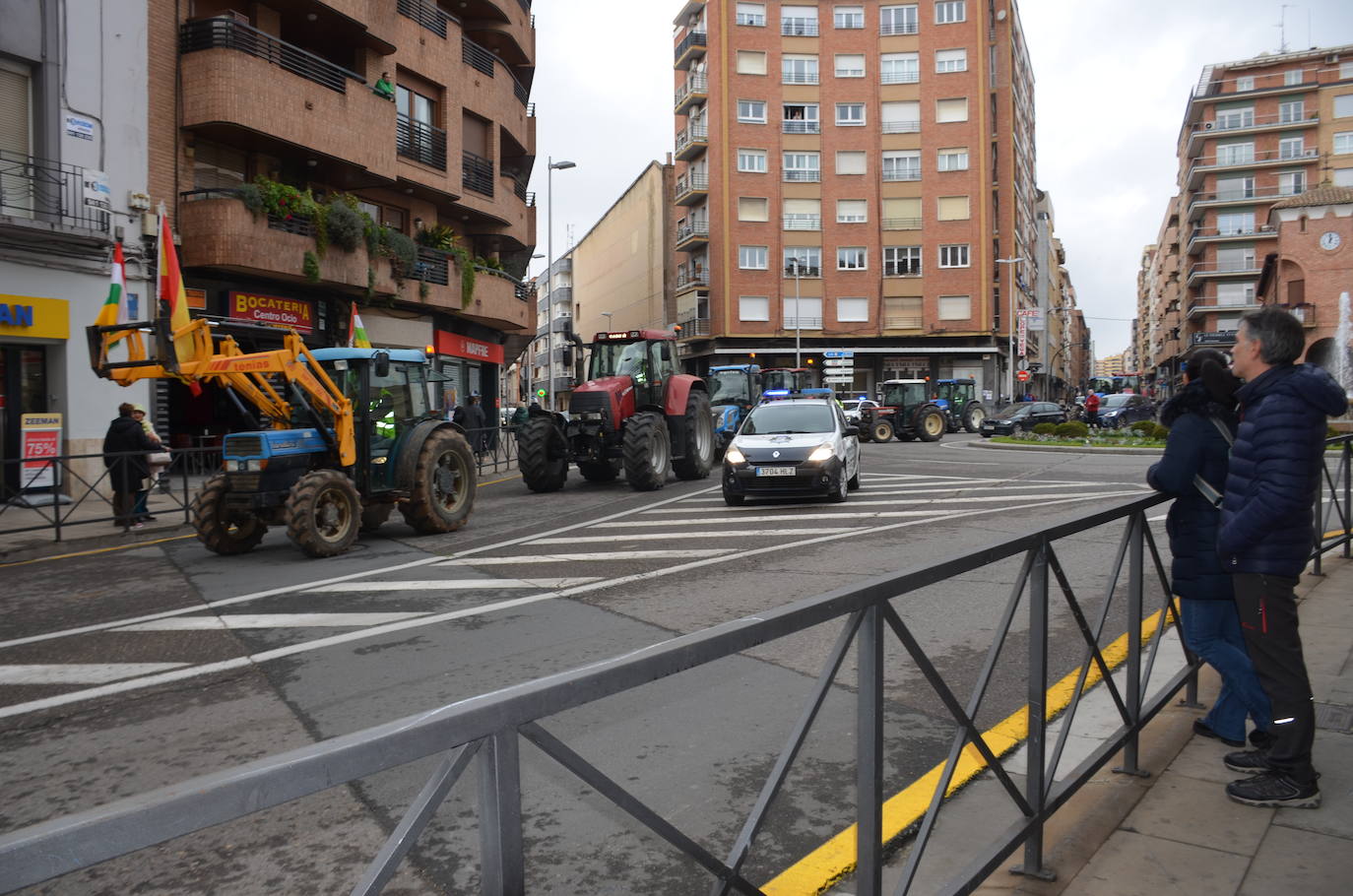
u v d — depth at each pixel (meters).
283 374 9.77
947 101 48.97
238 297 17.80
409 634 6.02
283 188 17.64
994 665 2.58
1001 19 54.31
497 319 26.47
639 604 6.73
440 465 11.09
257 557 9.66
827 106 49.28
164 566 9.31
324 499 9.42
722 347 49.34
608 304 73.81
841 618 1.99
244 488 9.36
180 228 16.62
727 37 48.78
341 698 4.74
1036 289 79.62
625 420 15.21
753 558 8.41
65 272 14.62
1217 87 66.94
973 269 48.75
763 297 49.22
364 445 10.16
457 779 1.25
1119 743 3.20
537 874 2.70
